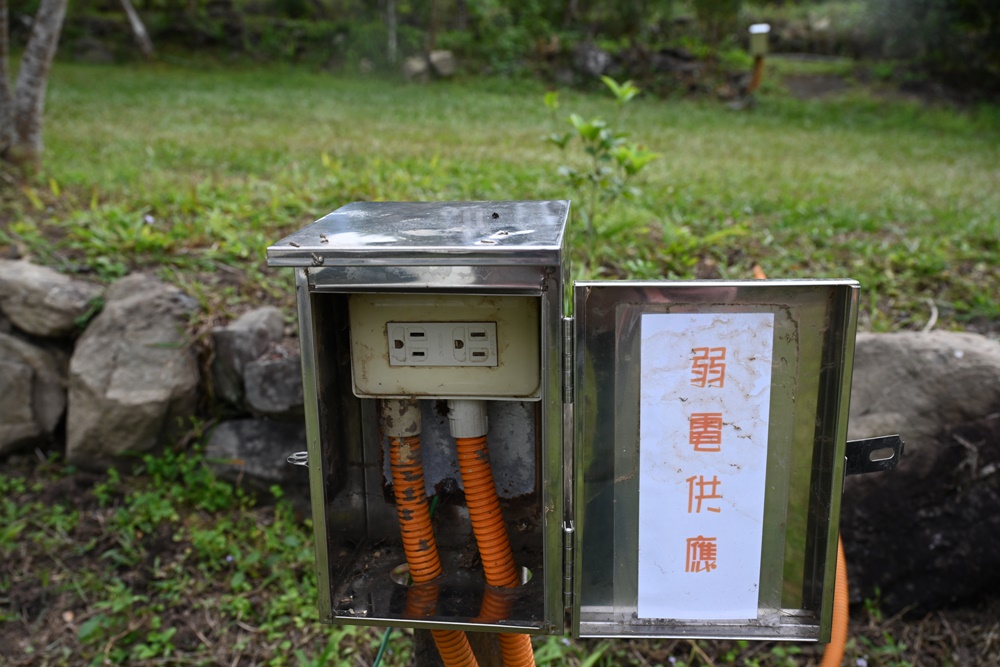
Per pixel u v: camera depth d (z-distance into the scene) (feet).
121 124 30.60
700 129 39.22
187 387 12.23
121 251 14.44
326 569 5.30
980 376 10.40
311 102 41.78
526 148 28.09
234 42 60.70
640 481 5.16
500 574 5.65
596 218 16.26
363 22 62.18
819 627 5.26
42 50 19.79
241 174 21.43
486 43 59.21
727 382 4.98
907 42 57.98
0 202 17.15
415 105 43.04
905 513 10.52
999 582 10.55
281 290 13.75
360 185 18.66
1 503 11.96
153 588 10.84
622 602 5.38
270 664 9.89
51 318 12.81
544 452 4.92
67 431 12.55
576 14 62.44
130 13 56.59
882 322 13.23
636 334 4.93
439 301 4.96
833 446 4.95
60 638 10.21
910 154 34.45
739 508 5.19
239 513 11.97
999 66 56.08
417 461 5.69
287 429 12.10
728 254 15.70
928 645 10.40
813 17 67.05
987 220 19.43
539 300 4.93
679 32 62.39
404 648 10.08
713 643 10.36
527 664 6.19
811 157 31.19
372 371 5.13
